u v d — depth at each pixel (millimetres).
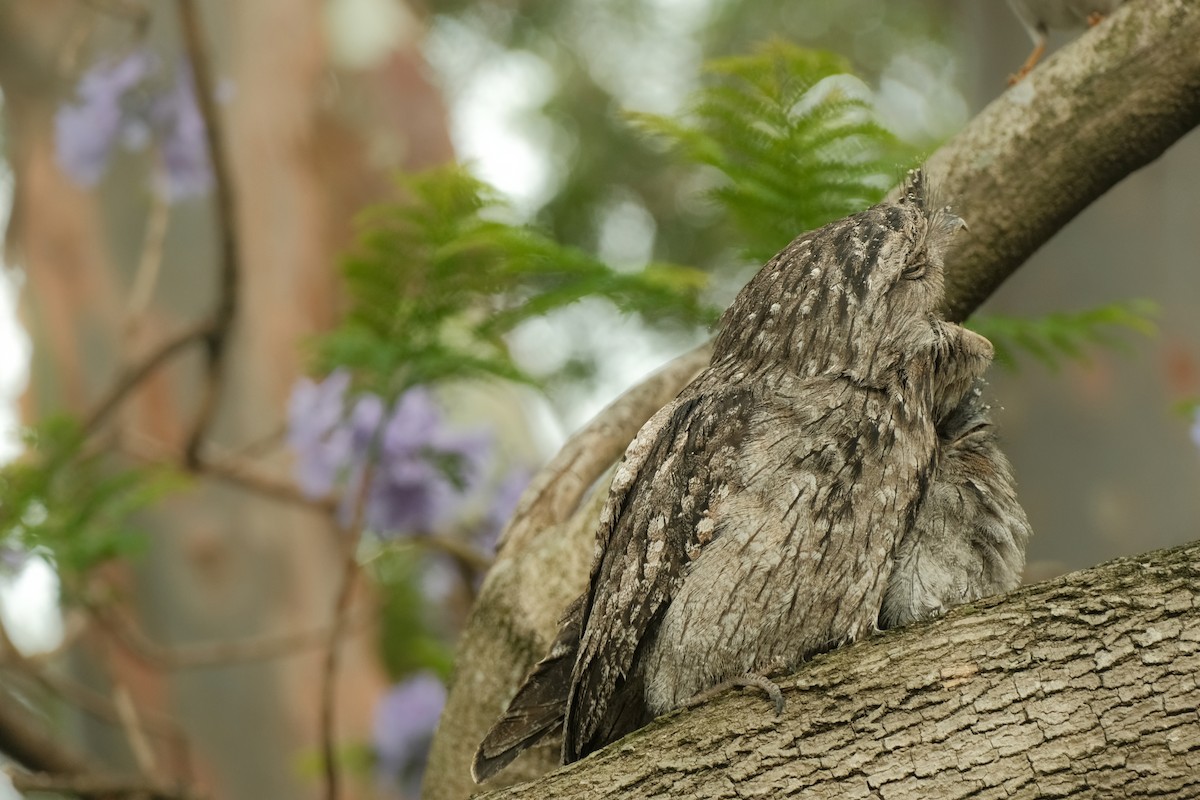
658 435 6445
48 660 11641
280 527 15562
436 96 19172
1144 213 13781
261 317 16266
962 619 5535
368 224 10727
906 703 5465
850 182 7672
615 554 6352
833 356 6215
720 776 5598
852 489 6020
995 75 14711
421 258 8484
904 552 6277
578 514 7840
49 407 15781
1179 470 13742
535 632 7688
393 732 11758
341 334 8727
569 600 7664
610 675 6320
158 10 14641
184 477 11445
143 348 15727
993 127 7703
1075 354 8461
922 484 6184
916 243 6457
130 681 15000
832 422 6074
